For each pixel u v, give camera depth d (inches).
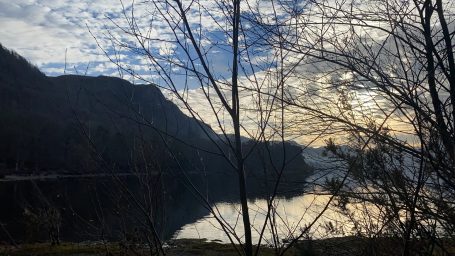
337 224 144.3
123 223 139.0
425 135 120.7
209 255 654.5
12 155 1941.4
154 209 136.5
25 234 426.3
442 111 121.5
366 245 136.3
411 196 121.8
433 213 118.9
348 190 128.3
